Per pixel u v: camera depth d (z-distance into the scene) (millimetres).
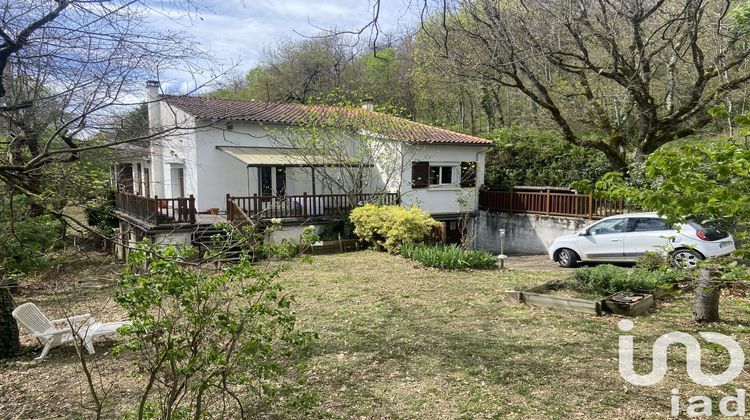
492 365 6586
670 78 17703
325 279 12859
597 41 16672
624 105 19516
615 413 5176
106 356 7602
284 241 4445
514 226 21719
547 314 8984
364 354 7156
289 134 19812
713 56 16484
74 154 5340
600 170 21469
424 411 5352
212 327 3854
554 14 15289
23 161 5234
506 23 15406
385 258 16312
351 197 19750
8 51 4832
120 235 5570
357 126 20422
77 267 8742
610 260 14305
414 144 20906
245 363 4199
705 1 13945
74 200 5445
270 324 4094
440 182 22219
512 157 25062
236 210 17172
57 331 7469
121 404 5777
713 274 4586
